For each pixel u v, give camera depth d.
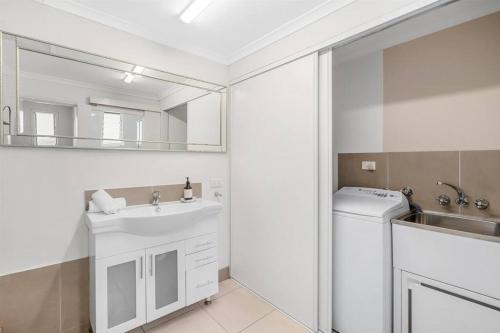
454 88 1.77
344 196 2.06
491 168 1.62
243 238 2.30
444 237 1.34
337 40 1.53
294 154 1.82
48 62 1.51
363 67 2.29
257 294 2.15
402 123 2.04
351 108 2.39
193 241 1.84
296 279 1.82
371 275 1.54
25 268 1.44
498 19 1.58
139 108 1.88
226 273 2.46
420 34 1.90
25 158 1.44
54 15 1.51
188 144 2.16
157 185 1.98
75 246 1.60
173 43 2.04
